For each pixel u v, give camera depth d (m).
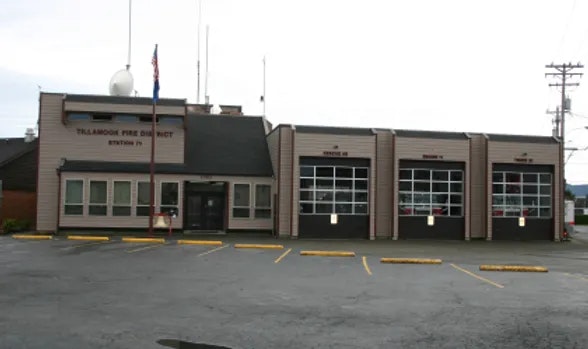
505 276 17.47
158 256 21.16
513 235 35.94
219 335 9.20
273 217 34.47
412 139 34.75
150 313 10.80
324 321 10.38
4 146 49.03
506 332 9.73
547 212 36.41
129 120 34.34
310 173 33.84
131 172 33.34
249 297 12.77
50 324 9.73
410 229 34.84
